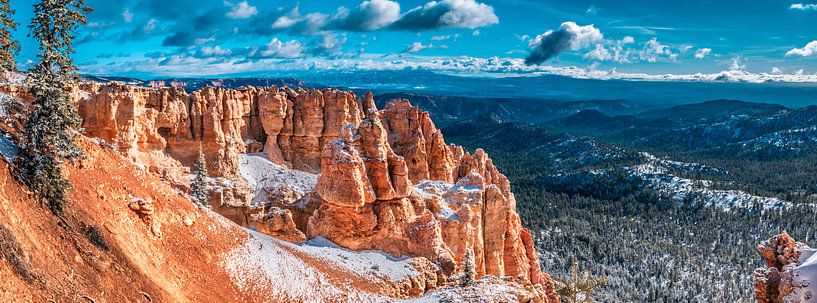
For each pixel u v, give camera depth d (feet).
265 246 174.50
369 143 226.79
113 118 265.95
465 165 354.54
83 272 108.78
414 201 236.63
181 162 308.19
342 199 213.66
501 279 188.85
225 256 154.92
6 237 95.81
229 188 303.27
